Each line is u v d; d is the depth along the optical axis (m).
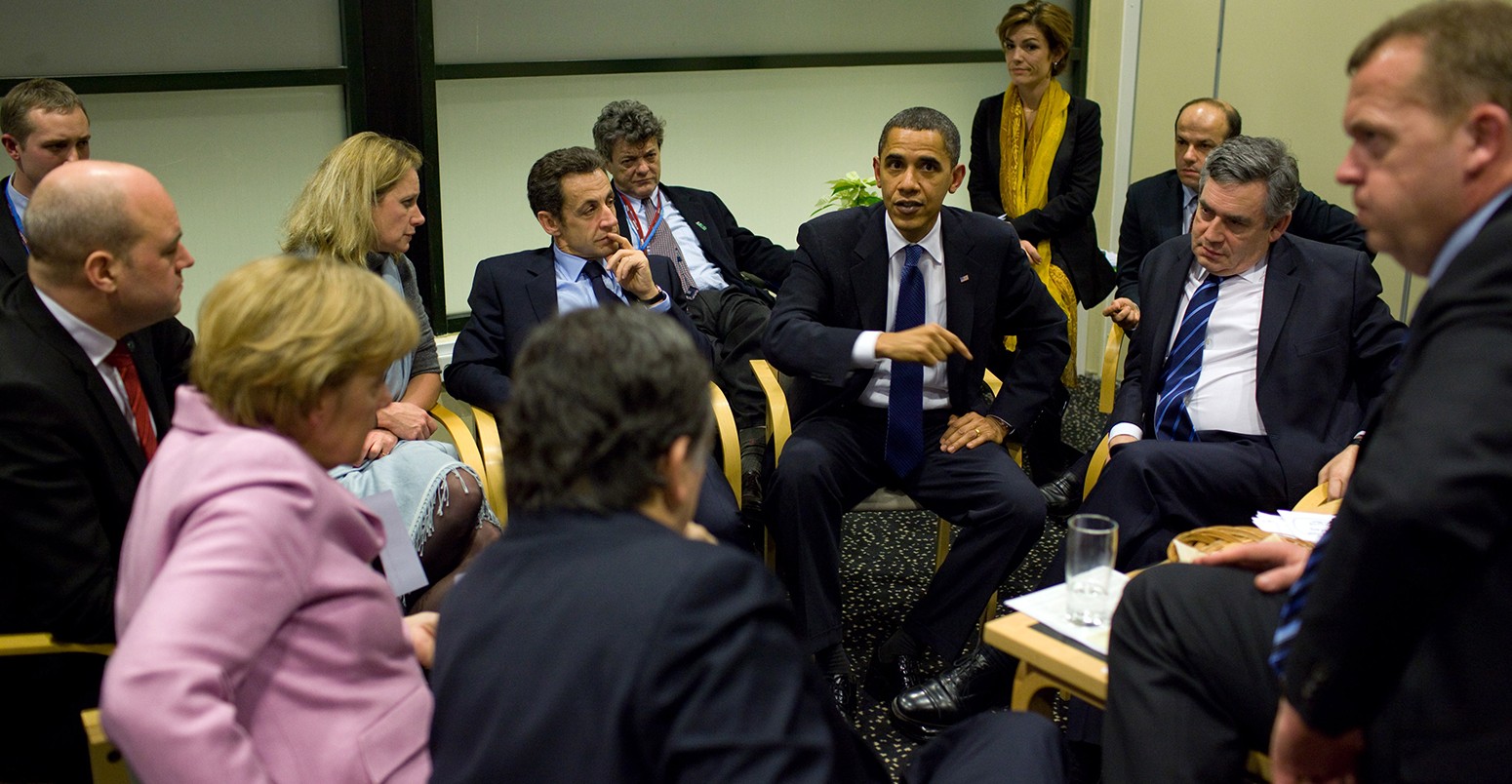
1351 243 3.32
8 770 1.74
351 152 2.52
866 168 4.87
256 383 1.29
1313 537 1.90
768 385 2.77
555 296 2.84
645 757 0.94
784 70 4.53
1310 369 2.52
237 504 1.21
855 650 2.79
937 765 1.45
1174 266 2.75
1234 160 2.51
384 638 1.35
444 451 2.45
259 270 1.34
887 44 4.76
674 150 4.38
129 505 1.79
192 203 3.57
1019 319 2.79
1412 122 1.12
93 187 1.71
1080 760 2.04
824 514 2.52
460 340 2.83
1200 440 2.64
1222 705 1.36
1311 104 4.03
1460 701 1.06
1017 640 1.62
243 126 3.59
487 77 3.93
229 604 1.17
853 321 2.69
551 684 0.97
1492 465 0.99
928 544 3.42
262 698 1.26
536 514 1.07
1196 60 4.43
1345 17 3.85
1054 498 3.52
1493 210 1.10
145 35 3.38
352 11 3.65
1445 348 1.06
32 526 1.64
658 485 1.06
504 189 4.10
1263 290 2.59
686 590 0.97
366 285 1.36
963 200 5.24
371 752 1.30
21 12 3.19
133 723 1.10
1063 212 3.95
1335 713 1.11
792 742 0.94
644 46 4.22
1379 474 1.05
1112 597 1.71
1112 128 4.83
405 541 2.10
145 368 1.98
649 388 1.04
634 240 3.45
